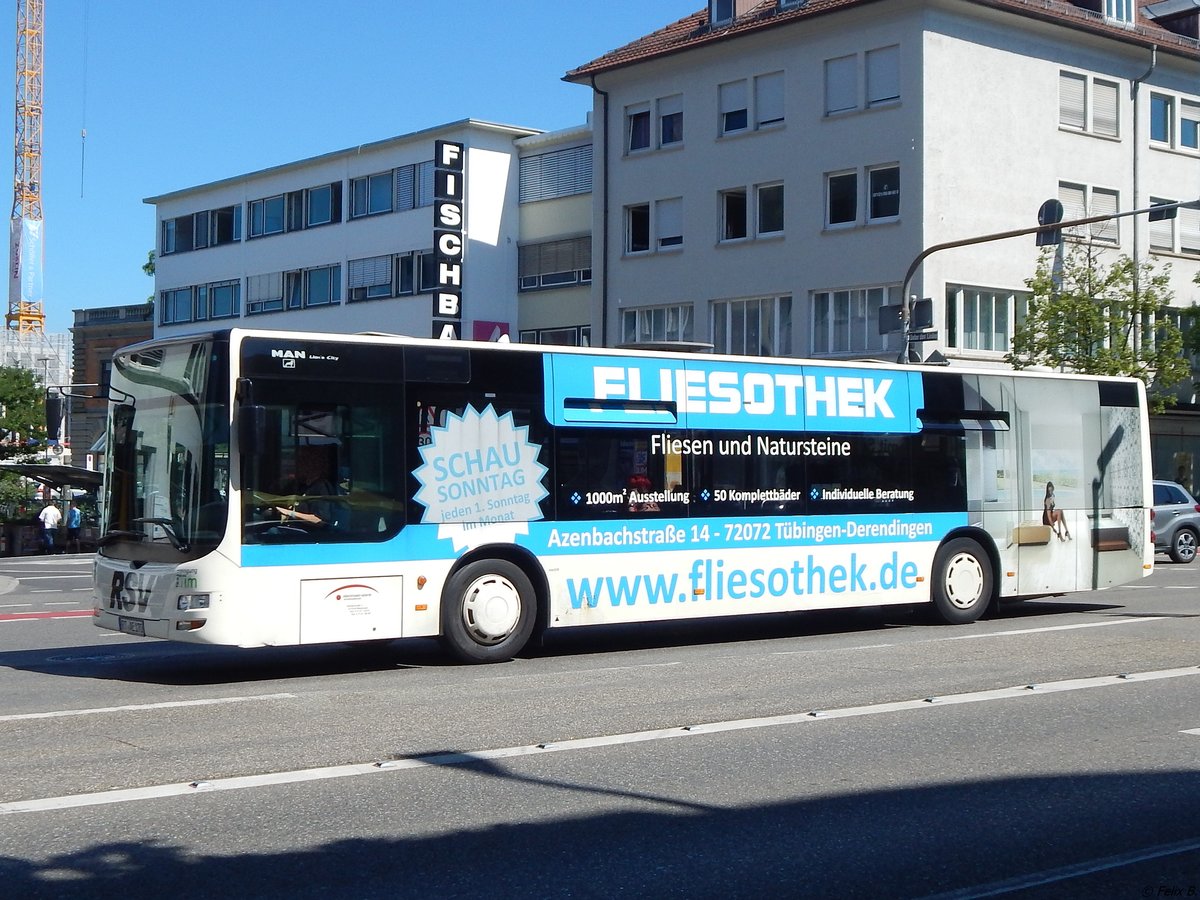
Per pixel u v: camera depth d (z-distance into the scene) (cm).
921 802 731
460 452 1323
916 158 3416
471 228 4438
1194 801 734
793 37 3669
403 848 640
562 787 765
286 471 1223
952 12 3466
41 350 9338
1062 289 3512
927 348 3394
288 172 5122
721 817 700
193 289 5575
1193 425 4031
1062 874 600
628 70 4053
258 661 1384
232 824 682
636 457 1432
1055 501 1747
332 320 4928
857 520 1579
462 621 1319
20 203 10225
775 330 3716
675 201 3975
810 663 1295
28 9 10144
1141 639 1457
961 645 1426
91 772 800
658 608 1434
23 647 1526
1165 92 3938
